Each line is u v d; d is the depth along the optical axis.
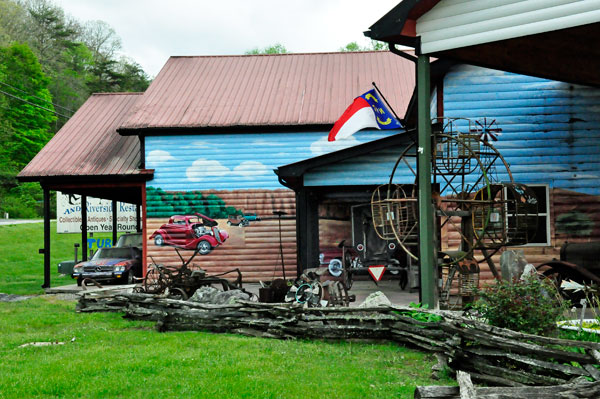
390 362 7.99
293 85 23.59
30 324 12.33
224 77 24.61
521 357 6.40
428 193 10.37
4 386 7.05
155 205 21.33
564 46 12.51
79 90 89.50
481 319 8.12
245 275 21.11
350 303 13.38
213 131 21.17
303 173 16.33
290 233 21.11
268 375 7.36
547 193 15.07
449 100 15.32
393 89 22.55
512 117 15.21
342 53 26.19
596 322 8.52
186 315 11.02
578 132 15.15
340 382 6.96
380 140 16.02
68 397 6.60
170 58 26.45
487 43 9.93
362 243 17.41
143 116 21.77
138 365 7.95
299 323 9.79
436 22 10.34
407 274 16.78
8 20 90.00
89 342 9.98
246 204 21.23
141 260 22.30
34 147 77.50
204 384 6.93
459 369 7.02
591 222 15.02
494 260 15.08
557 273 12.42
